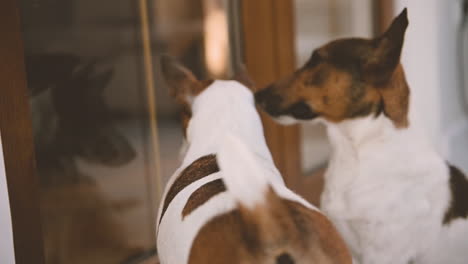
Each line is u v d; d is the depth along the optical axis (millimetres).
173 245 1709
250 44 3615
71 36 4195
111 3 4996
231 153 1438
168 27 6219
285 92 2541
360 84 2383
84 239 3387
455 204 2482
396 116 2395
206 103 2242
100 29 4828
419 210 2396
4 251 2334
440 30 5355
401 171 2393
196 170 2004
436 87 5258
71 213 3562
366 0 4750
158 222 1991
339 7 4727
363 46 2385
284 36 3828
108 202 3787
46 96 3484
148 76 5199
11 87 2312
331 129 2502
